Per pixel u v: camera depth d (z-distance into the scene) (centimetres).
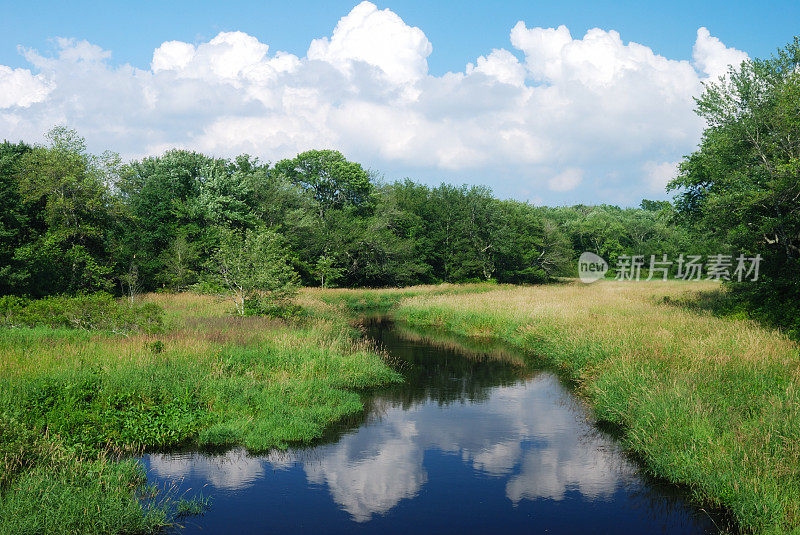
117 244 3325
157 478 775
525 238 6500
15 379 951
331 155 6234
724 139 2016
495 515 678
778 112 1850
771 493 612
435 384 1394
